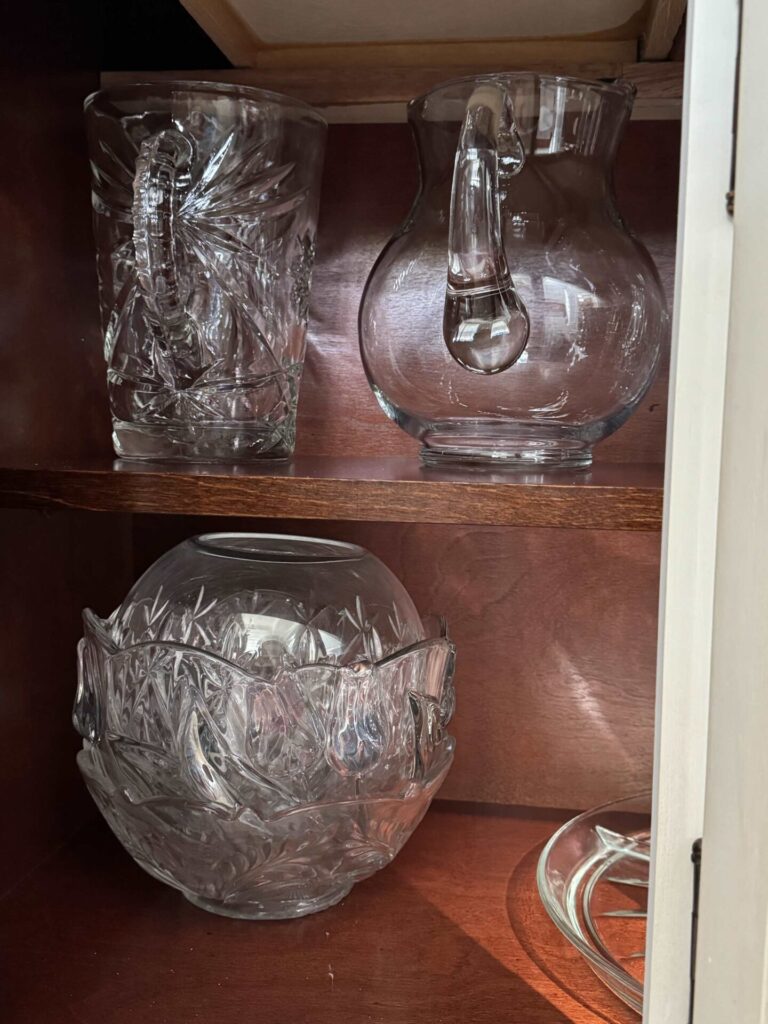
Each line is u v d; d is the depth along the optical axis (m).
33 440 0.58
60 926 0.57
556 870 0.62
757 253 0.34
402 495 0.47
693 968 0.38
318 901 0.60
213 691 0.54
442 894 0.62
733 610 0.35
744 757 0.35
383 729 0.55
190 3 0.54
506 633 0.72
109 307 0.56
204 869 0.56
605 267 0.50
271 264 0.56
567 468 0.54
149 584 0.61
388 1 0.55
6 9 0.53
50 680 0.63
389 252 0.54
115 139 0.54
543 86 0.50
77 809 0.68
